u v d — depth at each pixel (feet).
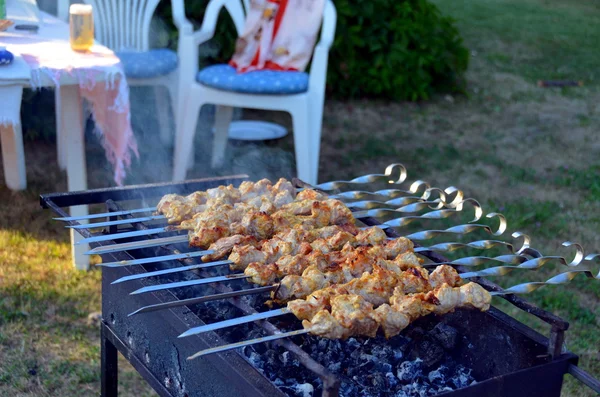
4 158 12.30
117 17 13.32
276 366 5.12
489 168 15.29
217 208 6.15
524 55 25.36
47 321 8.99
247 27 12.53
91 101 8.91
